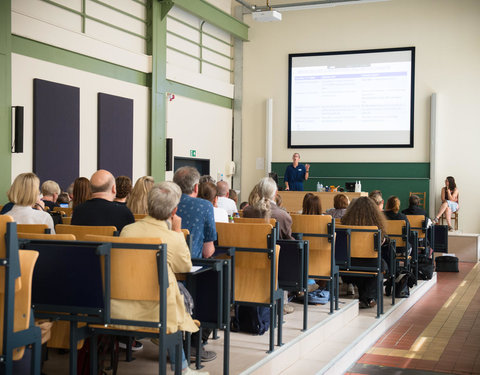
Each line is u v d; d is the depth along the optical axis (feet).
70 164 28.73
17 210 12.14
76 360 8.05
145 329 8.02
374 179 41.42
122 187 14.32
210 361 10.64
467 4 39.17
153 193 8.52
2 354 6.47
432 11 40.01
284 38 43.98
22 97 25.94
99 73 30.89
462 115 39.32
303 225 15.26
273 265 11.19
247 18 45.19
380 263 16.65
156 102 35.24
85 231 9.85
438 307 20.94
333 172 42.57
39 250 7.90
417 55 40.40
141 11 34.53
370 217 17.26
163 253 7.67
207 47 41.63
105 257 7.72
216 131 43.24
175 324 8.08
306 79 43.24
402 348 15.12
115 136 31.99
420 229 23.97
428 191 40.01
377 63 41.27
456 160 39.50
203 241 11.25
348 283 18.70
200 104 40.88
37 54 26.68
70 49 28.50
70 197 21.18
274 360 11.19
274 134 44.37
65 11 28.40
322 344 13.80
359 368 13.26
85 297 7.88
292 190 40.14
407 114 40.65
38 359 6.93
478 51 38.93
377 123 41.42
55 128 27.68
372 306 18.31
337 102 42.39
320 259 15.23
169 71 36.52
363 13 41.78
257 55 44.80
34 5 26.30
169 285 8.14
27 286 6.78
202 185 13.28
